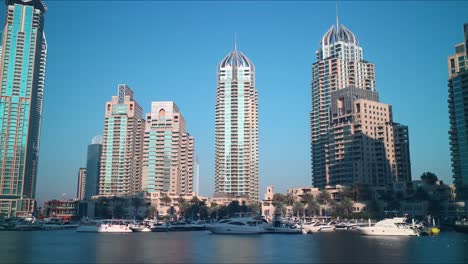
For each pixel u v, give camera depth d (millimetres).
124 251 112500
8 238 172125
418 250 112688
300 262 89938
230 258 96688
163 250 115438
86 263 88188
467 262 88688
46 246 129000
